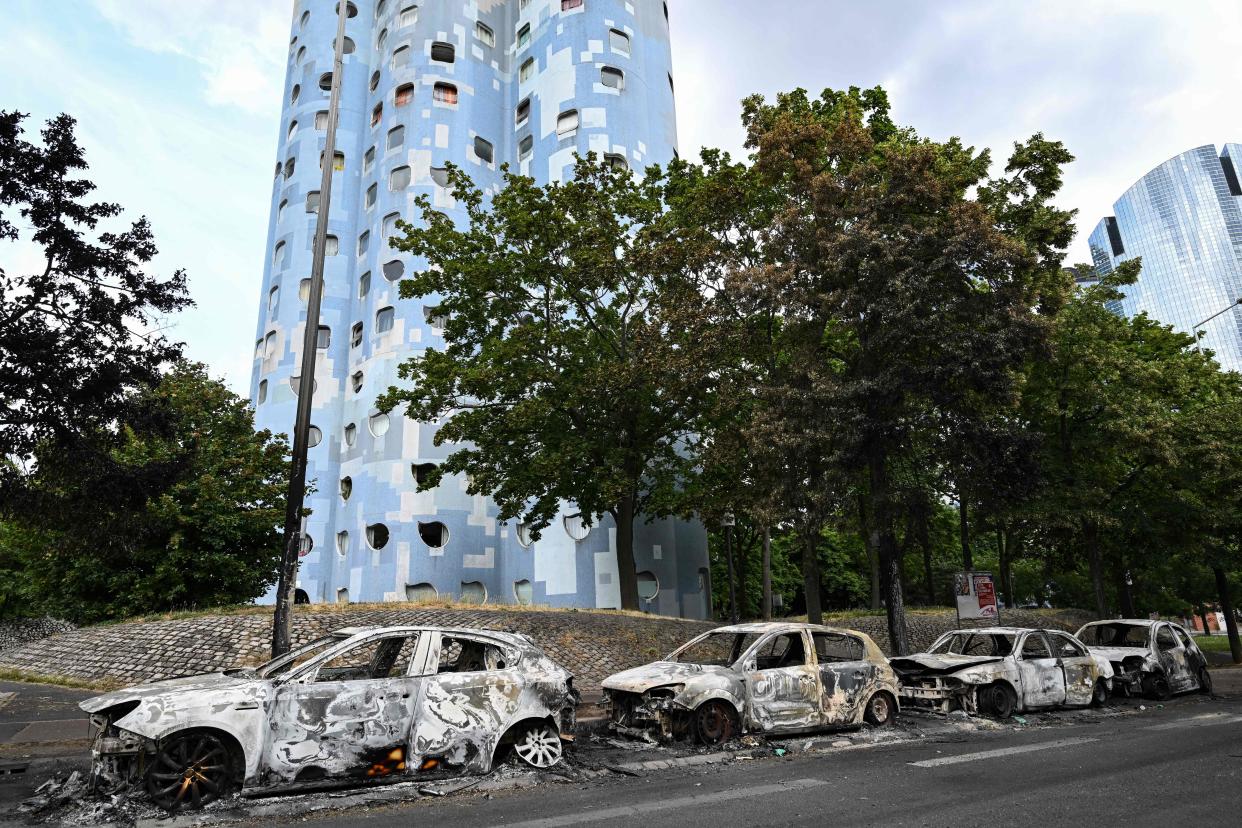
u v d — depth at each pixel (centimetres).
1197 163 16325
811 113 1792
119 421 1361
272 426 4075
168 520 2178
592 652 1780
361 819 600
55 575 2273
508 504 2445
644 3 4144
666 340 1944
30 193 1257
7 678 1656
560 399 2259
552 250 2350
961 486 1489
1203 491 2086
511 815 608
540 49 4056
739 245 1820
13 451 1225
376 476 3497
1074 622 2883
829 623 2702
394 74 4181
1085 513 1941
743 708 948
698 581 3309
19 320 1221
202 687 660
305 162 4506
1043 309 1611
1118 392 2022
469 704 752
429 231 2483
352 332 4106
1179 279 15838
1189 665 1514
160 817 602
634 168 3709
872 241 1460
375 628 769
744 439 1684
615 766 809
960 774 759
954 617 2722
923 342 1484
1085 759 833
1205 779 718
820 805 635
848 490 1520
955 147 1841
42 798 667
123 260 1302
